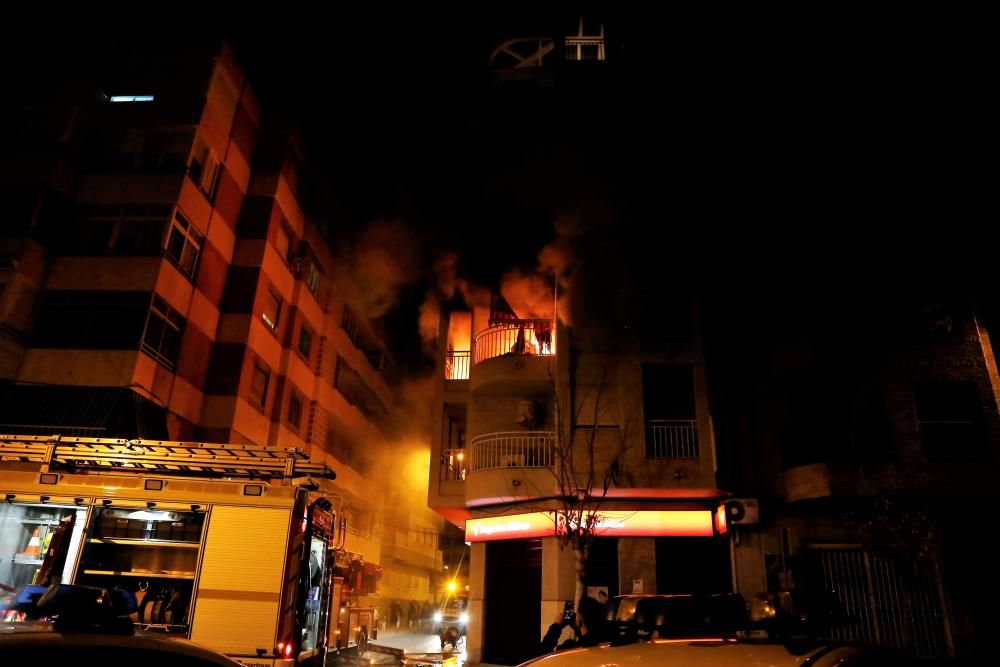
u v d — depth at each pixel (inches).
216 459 352.5
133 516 344.5
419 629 1475.1
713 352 688.4
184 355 827.4
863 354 634.2
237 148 959.0
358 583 578.9
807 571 600.4
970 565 586.2
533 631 668.1
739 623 218.2
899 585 586.6
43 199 770.8
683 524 646.5
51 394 710.5
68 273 770.8
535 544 693.3
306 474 354.9
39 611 131.9
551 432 684.7
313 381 1141.7
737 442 665.6
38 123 816.3
